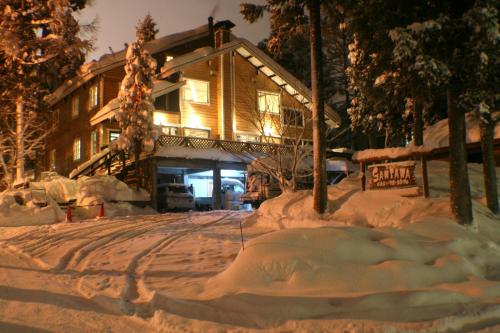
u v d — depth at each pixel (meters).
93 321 5.17
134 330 4.89
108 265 8.53
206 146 27.02
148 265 8.37
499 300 5.56
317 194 12.04
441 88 9.91
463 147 9.34
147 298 6.07
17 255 10.08
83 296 6.33
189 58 28.88
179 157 24.81
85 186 23.09
